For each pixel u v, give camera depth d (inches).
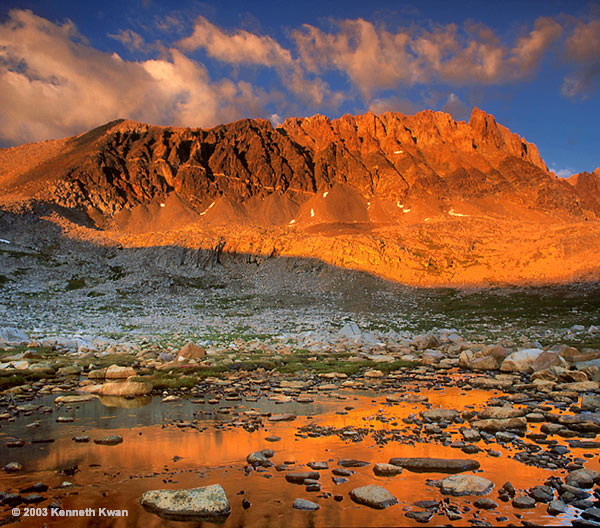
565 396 968.3
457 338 2635.3
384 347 2192.4
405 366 1550.2
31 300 5551.2
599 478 487.2
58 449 618.5
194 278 7431.1
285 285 6988.2
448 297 5836.6
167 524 402.3
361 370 1475.1
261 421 778.2
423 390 1101.1
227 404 931.3
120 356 1820.9
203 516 415.5
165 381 1162.6
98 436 684.7
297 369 1450.5
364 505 439.2
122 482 500.7
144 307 5639.8
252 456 568.1
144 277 7170.3
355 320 4542.3
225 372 1406.3
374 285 6574.8
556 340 2389.3
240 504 444.8
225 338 3019.2
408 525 394.9
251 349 2199.8
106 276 7214.6
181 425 744.3
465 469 534.3
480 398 992.2
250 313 5383.9
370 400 973.2
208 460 573.9
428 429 702.5
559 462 550.3
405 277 6752.0
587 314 4089.6
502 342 2390.5
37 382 1197.1
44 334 2960.1
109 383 1070.4
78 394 1045.2
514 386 1109.7
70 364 1528.1
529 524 393.7
